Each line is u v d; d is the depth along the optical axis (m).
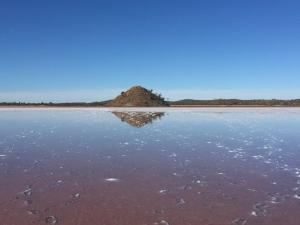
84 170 8.45
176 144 12.49
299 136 14.92
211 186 7.11
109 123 20.81
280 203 6.11
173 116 27.41
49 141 13.25
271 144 12.65
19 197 6.38
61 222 5.21
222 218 5.41
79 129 17.44
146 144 12.47
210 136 14.79
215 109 42.88
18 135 15.13
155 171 8.37
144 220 5.29
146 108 45.09
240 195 6.54
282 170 8.52
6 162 9.37
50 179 7.59
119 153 10.66
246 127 18.69
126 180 7.54
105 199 6.26
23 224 5.15
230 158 9.95
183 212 5.64
